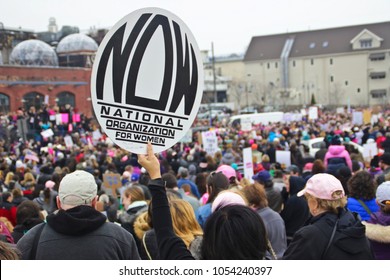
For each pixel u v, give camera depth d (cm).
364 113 3155
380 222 482
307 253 365
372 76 10394
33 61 6297
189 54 343
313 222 387
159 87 337
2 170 1495
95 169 1446
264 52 11512
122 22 329
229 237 282
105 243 357
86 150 1966
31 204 607
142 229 543
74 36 7050
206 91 10631
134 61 332
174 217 431
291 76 11144
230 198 417
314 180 389
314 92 10862
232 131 3167
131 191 657
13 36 7319
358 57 10506
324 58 10788
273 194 702
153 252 465
